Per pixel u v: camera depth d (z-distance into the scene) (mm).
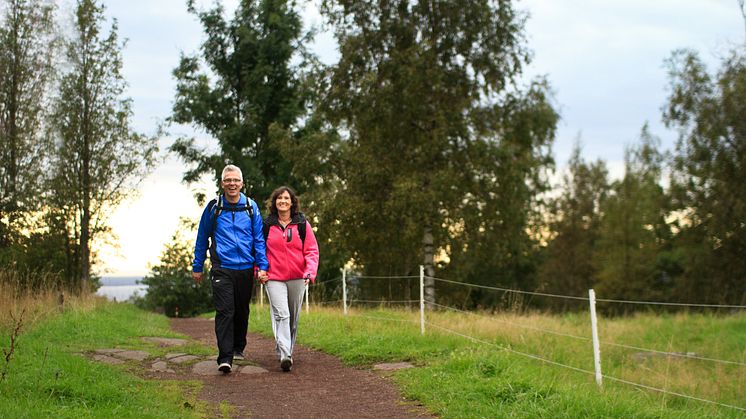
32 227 24406
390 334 9086
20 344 7039
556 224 48562
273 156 32125
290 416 5359
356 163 24203
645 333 13617
